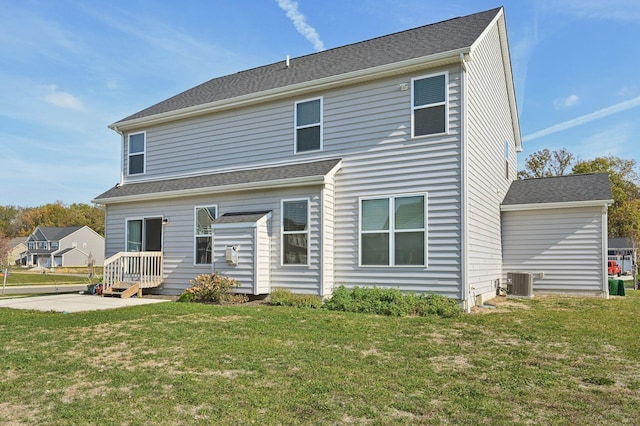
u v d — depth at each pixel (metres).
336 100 11.59
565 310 9.92
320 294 10.67
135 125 15.51
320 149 11.74
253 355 5.70
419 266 10.12
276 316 8.65
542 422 3.66
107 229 15.15
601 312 9.56
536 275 13.97
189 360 5.46
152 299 12.34
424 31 13.41
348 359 5.53
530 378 4.82
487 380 4.75
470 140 10.21
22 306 10.91
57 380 4.75
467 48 9.66
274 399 4.14
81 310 9.95
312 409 3.91
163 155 14.95
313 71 12.88
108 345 6.30
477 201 10.78
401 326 7.71
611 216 38.09
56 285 31.19
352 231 10.98
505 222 14.51
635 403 4.09
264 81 13.98
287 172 11.63
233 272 11.43
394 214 10.52
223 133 13.66
